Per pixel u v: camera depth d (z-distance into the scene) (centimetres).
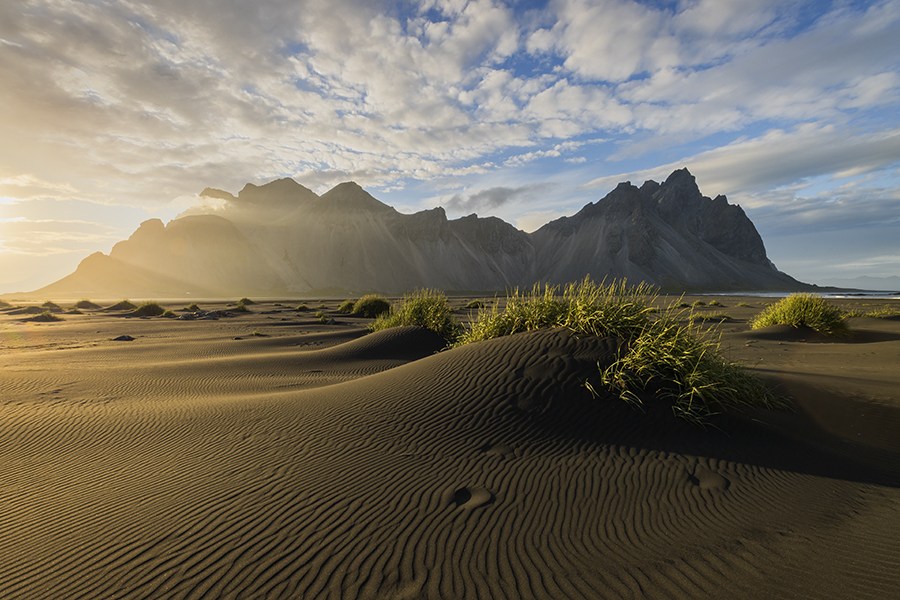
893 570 274
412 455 468
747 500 376
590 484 402
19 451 522
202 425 599
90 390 880
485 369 650
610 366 599
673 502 371
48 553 305
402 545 309
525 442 487
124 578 275
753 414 572
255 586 266
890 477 437
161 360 1379
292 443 512
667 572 278
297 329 2464
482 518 345
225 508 364
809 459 471
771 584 263
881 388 747
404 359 1336
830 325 1672
